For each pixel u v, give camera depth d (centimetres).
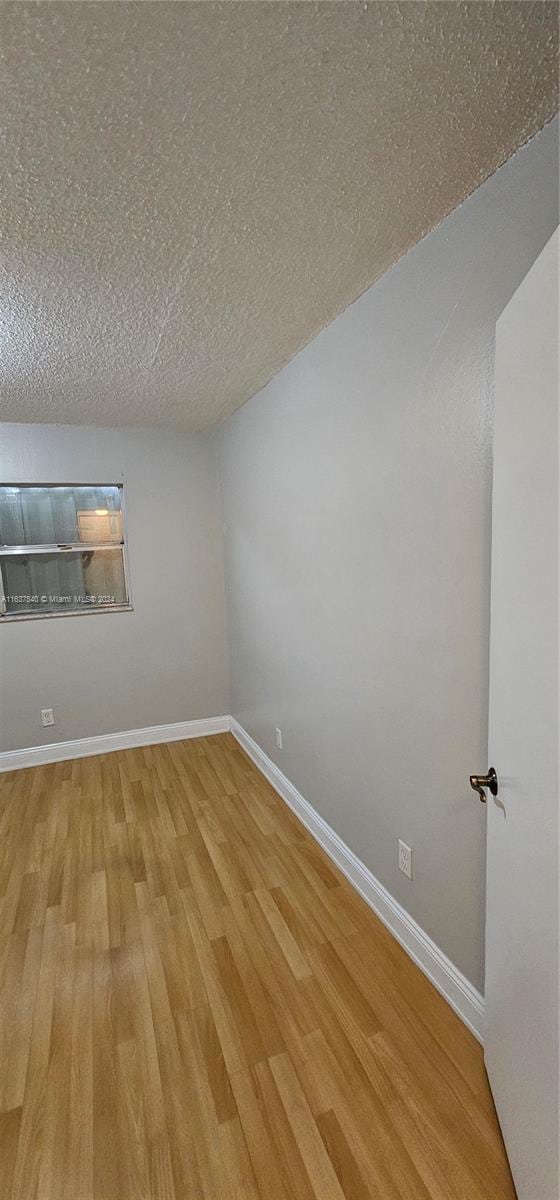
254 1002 153
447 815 144
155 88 84
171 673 368
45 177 103
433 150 101
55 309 162
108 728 354
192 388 252
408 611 153
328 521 198
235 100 87
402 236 132
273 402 242
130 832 251
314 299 163
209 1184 109
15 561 324
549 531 78
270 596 275
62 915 194
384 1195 106
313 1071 132
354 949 172
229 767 323
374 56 80
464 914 140
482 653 125
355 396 171
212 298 159
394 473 153
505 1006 105
